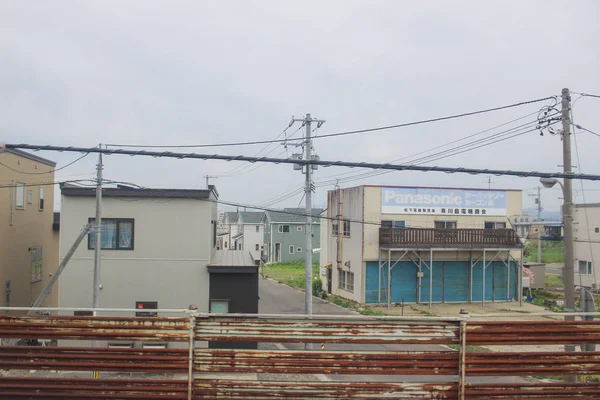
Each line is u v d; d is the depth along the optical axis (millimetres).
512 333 4914
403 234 25969
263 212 60469
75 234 14781
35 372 9539
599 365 4941
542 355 4910
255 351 4848
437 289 27266
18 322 4820
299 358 4844
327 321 4867
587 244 31250
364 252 26359
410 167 9070
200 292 14906
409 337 4895
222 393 4812
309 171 15734
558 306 25656
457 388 4883
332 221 30906
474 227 28141
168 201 15031
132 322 4848
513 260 28391
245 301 14930
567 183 10859
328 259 31672
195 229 15047
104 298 14758
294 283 36219
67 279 14695
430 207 27547
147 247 14922
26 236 18797
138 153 8602
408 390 4848
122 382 4809
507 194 28734
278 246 53188
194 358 4832
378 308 25234
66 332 4824
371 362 4852
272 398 4828
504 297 28188
